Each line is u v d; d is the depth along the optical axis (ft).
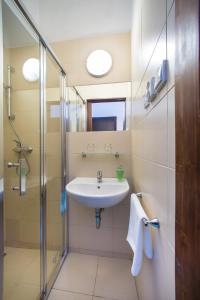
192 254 0.98
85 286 4.36
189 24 1.00
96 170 5.56
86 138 5.63
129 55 5.43
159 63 2.00
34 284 4.10
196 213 0.94
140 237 2.32
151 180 2.54
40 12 4.65
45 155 4.88
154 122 2.33
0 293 3.18
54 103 5.32
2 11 3.13
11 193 4.29
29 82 4.75
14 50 4.46
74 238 5.72
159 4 1.99
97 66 5.57
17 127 4.60
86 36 5.58
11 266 3.83
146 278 2.86
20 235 4.41
